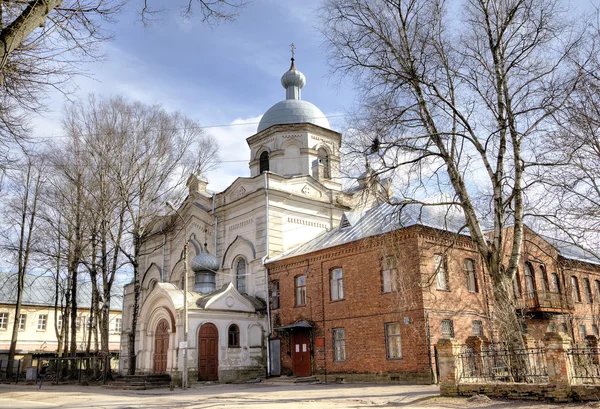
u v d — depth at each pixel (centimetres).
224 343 2677
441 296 2233
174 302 2662
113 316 5803
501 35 1741
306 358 2612
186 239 3738
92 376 3400
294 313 2733
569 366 1246
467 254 2466
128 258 3023
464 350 1537
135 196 3066
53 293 5278
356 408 1316
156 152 3089
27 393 2375
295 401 1555
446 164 1831
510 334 1619
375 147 1752
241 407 1405
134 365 2878
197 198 3712
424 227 2222
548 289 2920
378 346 2277
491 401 1302
